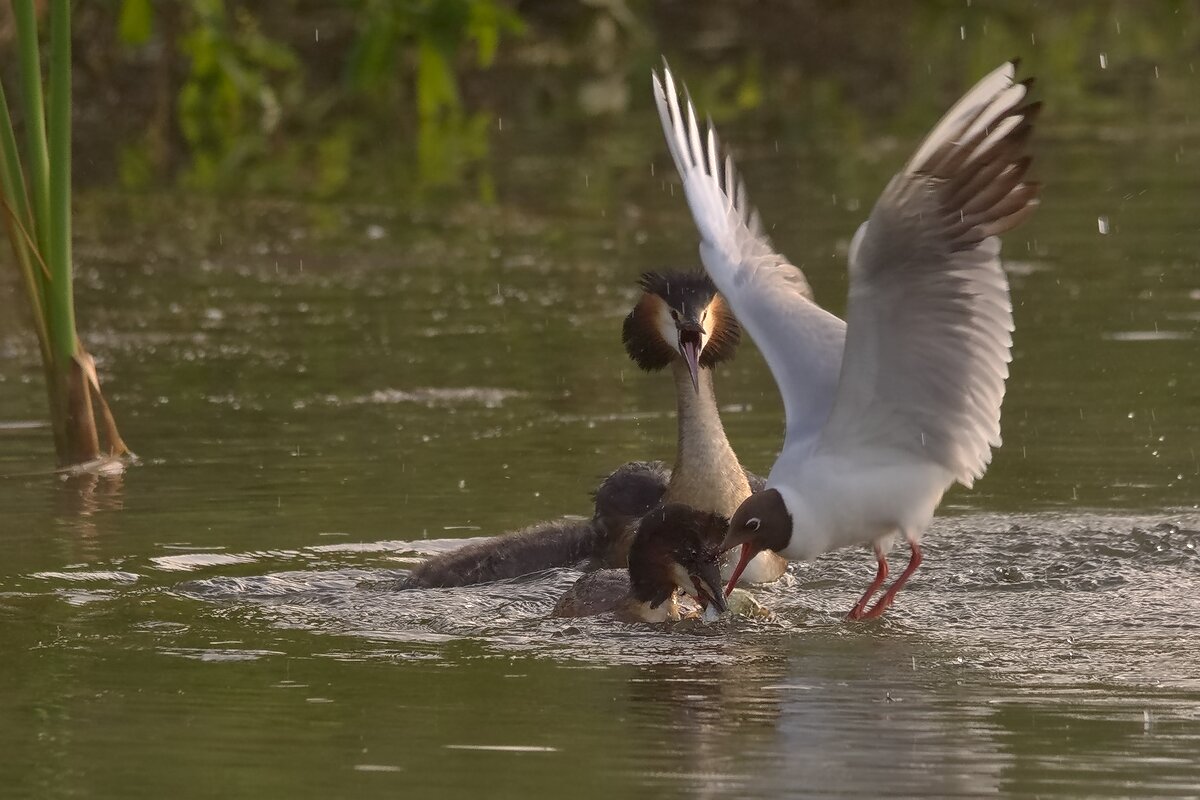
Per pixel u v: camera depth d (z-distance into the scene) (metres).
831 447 10.67
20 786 8.03
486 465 14.38
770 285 11.62
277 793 7.90
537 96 35.97
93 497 13.63
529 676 9.73
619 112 34.00
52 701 9.23
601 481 13.83
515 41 38.91
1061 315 18.97
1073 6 47.38
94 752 8.45
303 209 25.78
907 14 44.88
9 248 22.83
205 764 8.27
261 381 17.23
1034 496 13.41
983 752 8.39
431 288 21.16
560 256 22.70
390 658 10.06
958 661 9.96
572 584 11.81
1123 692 9.30
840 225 23.31
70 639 10.40
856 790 7.91
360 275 21.97
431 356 18.09
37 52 14.67
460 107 35.00
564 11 40.25
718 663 9.97
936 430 10.45
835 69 38.03
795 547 10.80
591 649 10.30
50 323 14.59
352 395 16.66
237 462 14.54
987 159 9.45
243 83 31.52
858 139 30.05
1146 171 27.05
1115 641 10.32
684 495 12.49
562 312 19.88
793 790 7.92
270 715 9.00
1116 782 7.97
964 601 11.34
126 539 12.55
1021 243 22.66
